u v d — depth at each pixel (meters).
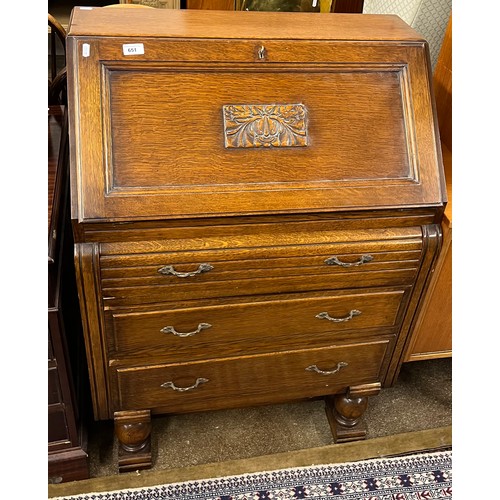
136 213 1.26
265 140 1.34
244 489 1.68
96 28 1.31
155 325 1.44
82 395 1.76
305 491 1.69
